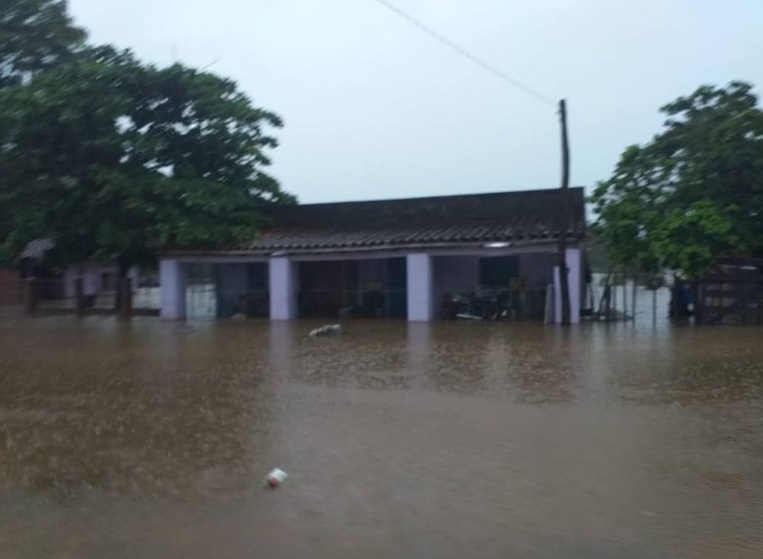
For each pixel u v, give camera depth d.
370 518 5.75
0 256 24.44
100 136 23.44
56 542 5.44
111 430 8.68
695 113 20.47
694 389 10.48
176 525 5.71
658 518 5.59
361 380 11.66
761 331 17.56
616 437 7.89
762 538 5.21
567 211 19.97
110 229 23.47
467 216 23.80
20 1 27.20
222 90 25.17
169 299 23.86
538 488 6.31
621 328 18.78
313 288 24.64
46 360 14.39
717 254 18.64
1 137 23.36
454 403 9.76
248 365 13.34
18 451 7.89
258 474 6.92
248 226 24.09
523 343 15.91
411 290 21.61
